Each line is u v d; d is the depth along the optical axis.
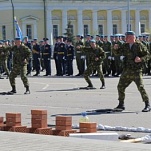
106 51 46.38
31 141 14.59
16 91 33.38
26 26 126.19
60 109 23.89
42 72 56.88
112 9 132.62
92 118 20.94
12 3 124.00
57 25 129.25
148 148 13.27
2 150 13.28
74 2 129.50
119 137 15.84
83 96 29.66
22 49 31.16
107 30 132.62
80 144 13.97
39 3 127.25
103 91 32.62
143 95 22.77
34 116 16.97
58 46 50.00
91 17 131.62
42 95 30.67
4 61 43.88
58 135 16.19
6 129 17.33
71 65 49.78
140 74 22.62
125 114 22.02
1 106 25.45
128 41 22.33
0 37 125.12
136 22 134.62
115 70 46.72
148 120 20.22
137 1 134.38
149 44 44.03
